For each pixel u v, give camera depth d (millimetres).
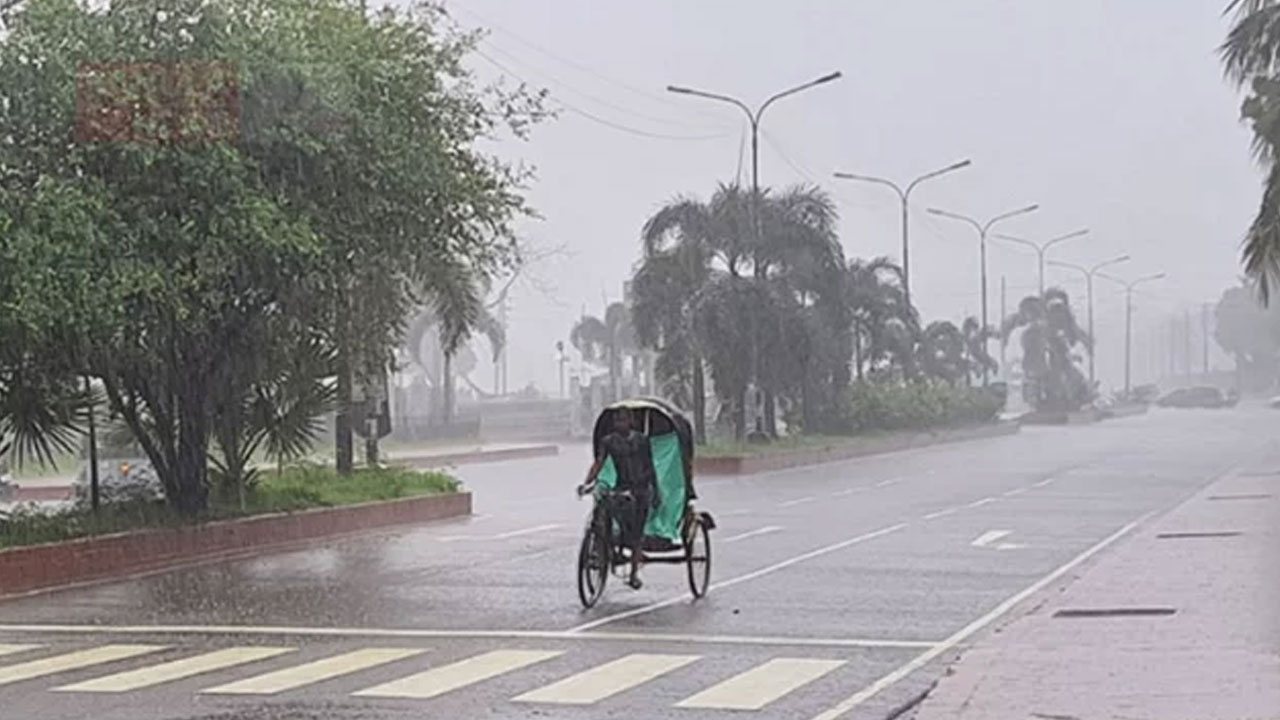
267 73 25125
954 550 26438
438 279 30703
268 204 24719
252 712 12758
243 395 29094
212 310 25391
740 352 57375
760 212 58750
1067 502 37719
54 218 22906
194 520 27078
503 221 30766
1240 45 30031
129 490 31922
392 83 27281
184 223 24312
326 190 26266
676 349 57625
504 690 13664
